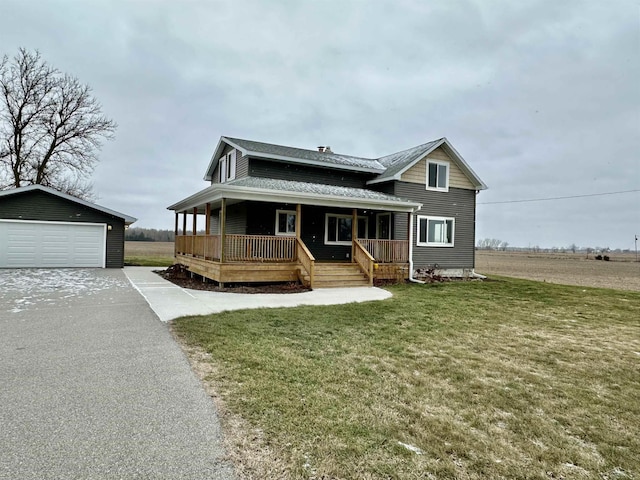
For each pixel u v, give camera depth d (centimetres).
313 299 915
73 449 243
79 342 495
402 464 242
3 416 287
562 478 239
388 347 516
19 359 423
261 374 391
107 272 1533
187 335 532
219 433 270
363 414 311
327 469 232
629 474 246
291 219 1479
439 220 1609
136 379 369
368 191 1517
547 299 1049
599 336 631
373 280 1279
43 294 905
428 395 359
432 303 902
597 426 312
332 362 442
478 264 3669
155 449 246
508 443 278
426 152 1539
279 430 277
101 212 1756
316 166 1530
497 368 448
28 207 1611
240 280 1085
